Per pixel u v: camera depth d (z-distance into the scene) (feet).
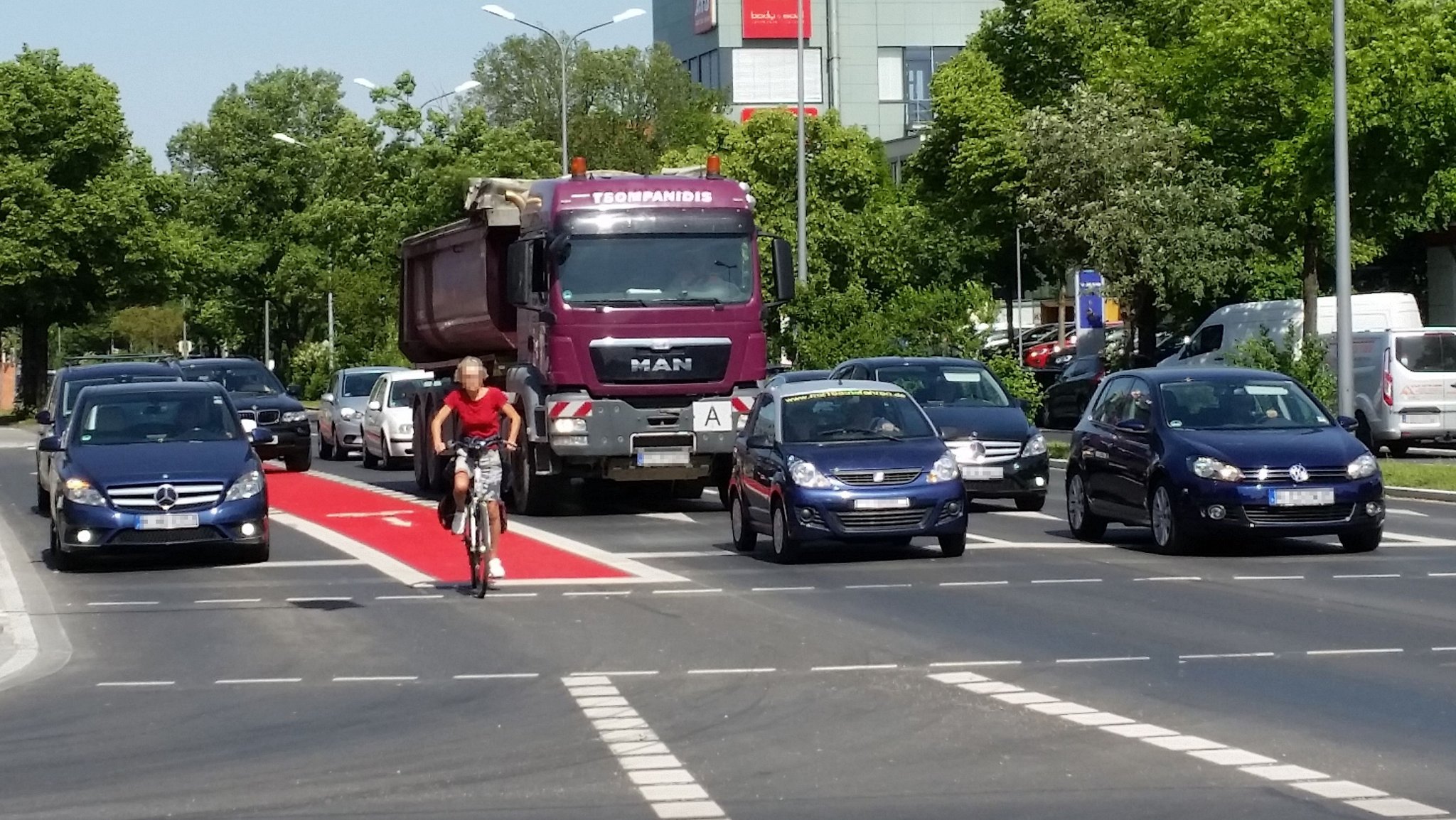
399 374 132.57
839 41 456.04
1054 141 143.95
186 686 40.09
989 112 215.10
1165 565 60.85
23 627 50.78
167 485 65.87
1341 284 100.68
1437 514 79.00
